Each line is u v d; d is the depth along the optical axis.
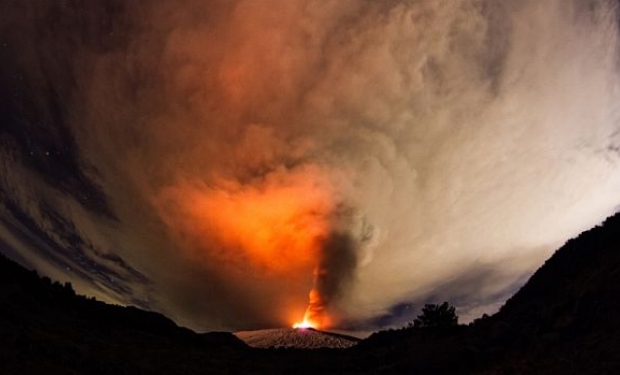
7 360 10.28
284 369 17.78
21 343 11.39
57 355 11.62
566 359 12.58
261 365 18.20
